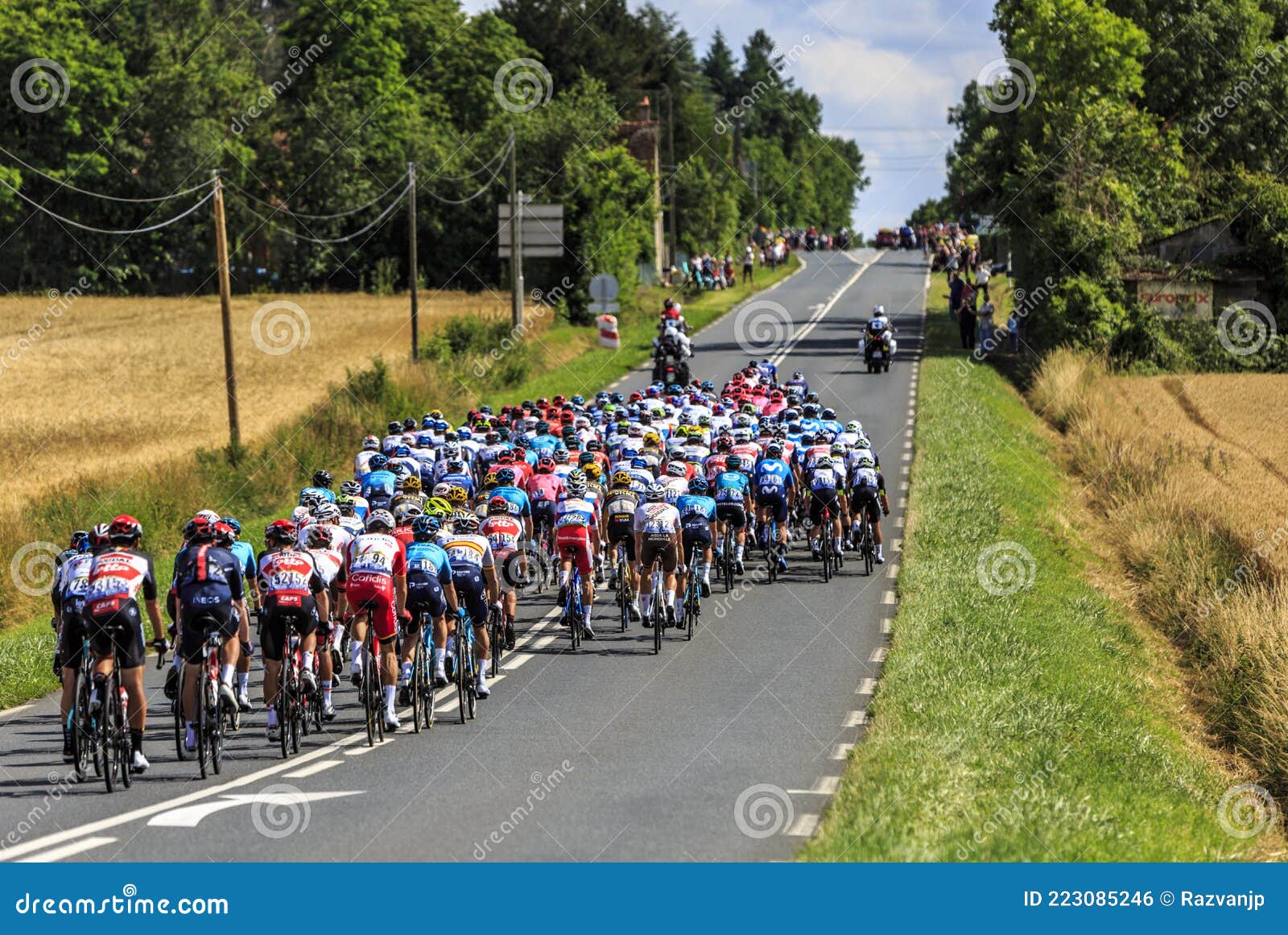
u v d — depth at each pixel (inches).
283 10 5147.6
